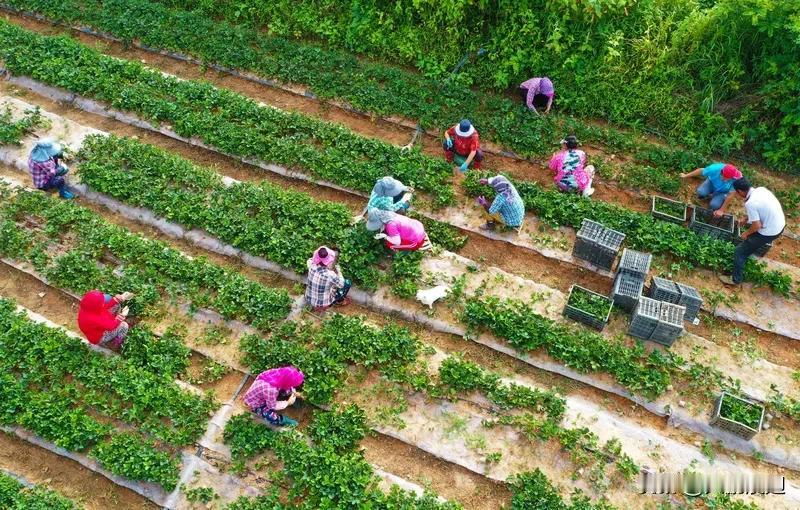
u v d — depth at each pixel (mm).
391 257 11484
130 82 14578
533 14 13836
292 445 9305
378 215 10852
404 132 13773
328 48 15320
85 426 9602
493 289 11086
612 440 9359
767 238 10359
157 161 12852
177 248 11953
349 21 15250
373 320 10930
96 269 11320
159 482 9219
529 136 13125
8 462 9594
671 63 13508
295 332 10555
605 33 13625
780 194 12258
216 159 13438
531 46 13961
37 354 10359
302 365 10062
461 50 14523
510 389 9883
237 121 13797
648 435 9523
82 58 14945
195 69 15305
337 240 11547
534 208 12055
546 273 11500
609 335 10492
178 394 9875
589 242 11023
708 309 10844
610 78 13531
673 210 12172
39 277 11477
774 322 10688
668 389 9898
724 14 12797
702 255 11258
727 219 11805
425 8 14461
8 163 13227
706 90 13102
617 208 11945
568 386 10141
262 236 11711
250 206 12250
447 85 14039
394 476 9258
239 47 15203
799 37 11633
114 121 14141
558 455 9336
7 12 16656
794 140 12508
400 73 14453
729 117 13086
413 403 9898
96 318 9891
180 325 10773
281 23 15641
